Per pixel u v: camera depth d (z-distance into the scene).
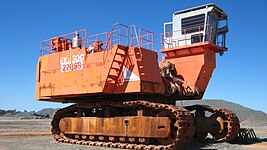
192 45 17.94
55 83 19.45
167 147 14.80
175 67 18.73
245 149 15.73
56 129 21.05
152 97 17.78
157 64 17.48
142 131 15.92
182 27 18.98
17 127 39.84
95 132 18.19
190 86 17.88
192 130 15.12
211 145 17.05
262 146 17.05
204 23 18.28
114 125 17.25
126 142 16.94
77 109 20.08
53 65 19.92
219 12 18.89
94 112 19.91
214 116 18.61
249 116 57.38
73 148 16.95
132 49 16.58
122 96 18.03
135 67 16.27
